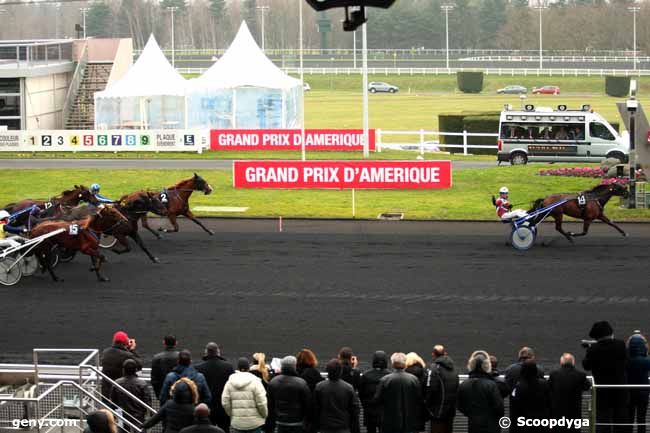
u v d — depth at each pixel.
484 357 13.30
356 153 51.47
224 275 25.86
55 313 22.50
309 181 37.03
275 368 15.43
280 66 126.88
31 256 25.89
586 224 29.22
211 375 14.31
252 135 52.56
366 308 22.67
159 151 52.31
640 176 37.00
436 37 170.62
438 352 14.16
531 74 107.94
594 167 42.41
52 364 18.98
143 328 21.31
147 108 55.91
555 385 13.46
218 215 34.44
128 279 25.55
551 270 26.11
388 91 104.31
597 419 14.45
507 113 46.38
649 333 20.67
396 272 26.02
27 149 52.91
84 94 60.66
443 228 31.98
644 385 14.06
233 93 55.91
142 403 14.28
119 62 61.97
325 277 25.55
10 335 20.89
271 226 32.56
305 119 75.75
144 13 190.25
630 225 32.16
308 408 13.28
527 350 14.02
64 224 25.16
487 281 25.02
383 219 33.50
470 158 51.03
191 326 21.41
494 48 168.75
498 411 13.06
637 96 93.25
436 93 103.25
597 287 24.34
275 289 24.41
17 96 56.53
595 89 101.00
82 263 27.48
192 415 12.21
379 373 13.94
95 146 52.56
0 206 36.22
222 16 188.75
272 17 181.50
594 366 14.38
